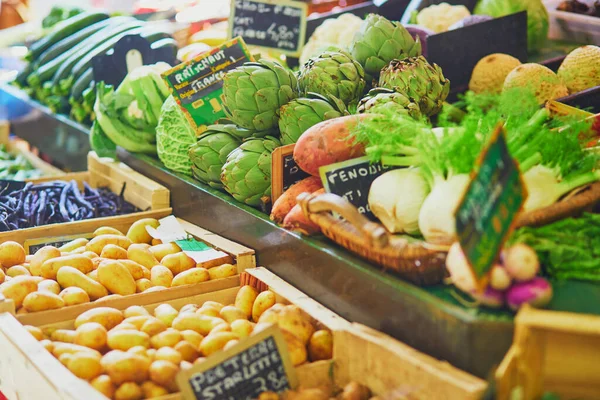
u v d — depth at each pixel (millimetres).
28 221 3461
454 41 3479
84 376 2143
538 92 3125
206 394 2014
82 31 5062
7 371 2463
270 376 2096
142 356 2172
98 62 4184
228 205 3010
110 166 3959
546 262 2039
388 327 2152
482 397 1770
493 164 1814
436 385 1869
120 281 2705
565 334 1700
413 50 3127
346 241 2205
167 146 3494
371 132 2389
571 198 2156
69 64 4801
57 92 4855
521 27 3631
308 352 2334
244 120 2936
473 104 2330
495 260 1827
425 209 2131
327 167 2434
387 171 2467
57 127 4914
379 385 2080
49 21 5719
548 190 2168
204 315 2451
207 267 2889
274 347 2107
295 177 2766
